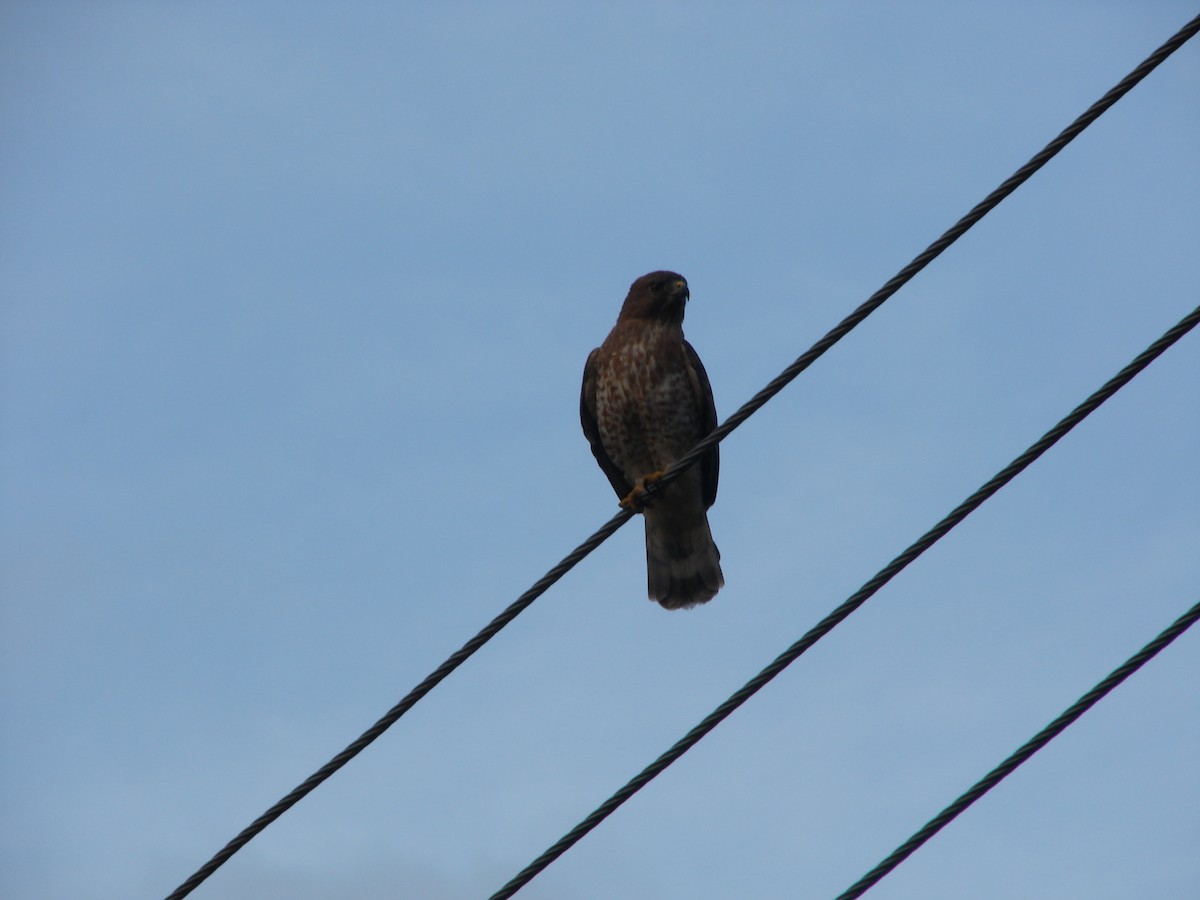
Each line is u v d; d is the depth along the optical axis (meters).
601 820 9.91
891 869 9.10
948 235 10.76
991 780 9.12
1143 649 9.13
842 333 11.18
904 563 10.12
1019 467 10.05
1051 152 10.42
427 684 10.98
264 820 10.42
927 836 9.12
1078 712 9.12
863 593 10.13
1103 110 10.30
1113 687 9.11
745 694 10.05
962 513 10.12
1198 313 9.84
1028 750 9.12
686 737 10.01
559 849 9.89
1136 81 10.22
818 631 10.09
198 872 10.37
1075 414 10.01
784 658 10.08
